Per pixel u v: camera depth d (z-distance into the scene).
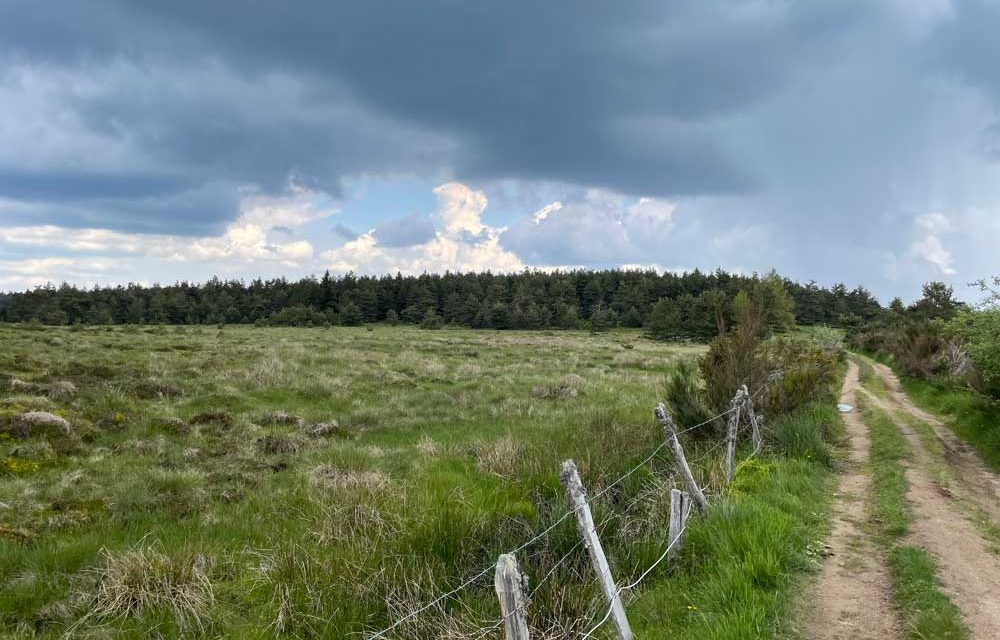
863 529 6.57
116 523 7.05
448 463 9.64
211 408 13.60
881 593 4.93
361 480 8.31
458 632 4.43
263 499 7.98
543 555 5.79
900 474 8.73
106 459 9.40
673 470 8.12
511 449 9.67
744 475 8.14
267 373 17.34
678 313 61.44
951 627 4.25
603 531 6.32
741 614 4.27
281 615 4.98
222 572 5.88
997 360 10.94
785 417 11.08
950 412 14.16
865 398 17.86
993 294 11.15
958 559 5.63
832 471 9.32
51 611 5.07
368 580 5.40
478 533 6.49
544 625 4.47
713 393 11.07
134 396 13.67
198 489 8.25
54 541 6.41
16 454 8.95
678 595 4.88
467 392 17.62
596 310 86.62
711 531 5.82
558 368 25.56
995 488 8.31
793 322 56.00
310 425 12.62
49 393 12.29
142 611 5.12
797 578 5.18
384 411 14.42
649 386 19.80
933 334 21.72
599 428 10.58
